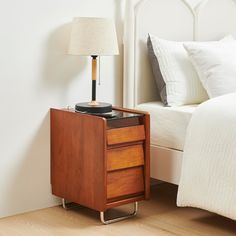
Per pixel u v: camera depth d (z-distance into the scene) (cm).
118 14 315
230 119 253
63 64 294
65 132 283
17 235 257
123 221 279
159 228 269
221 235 260
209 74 301
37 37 282
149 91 327
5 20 270
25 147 285
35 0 279
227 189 251
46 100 290
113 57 316
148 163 284
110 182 269
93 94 288
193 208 301
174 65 310
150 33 323
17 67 277
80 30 276
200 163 262
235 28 378
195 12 349
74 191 282
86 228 267
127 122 276
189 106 307
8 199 282
